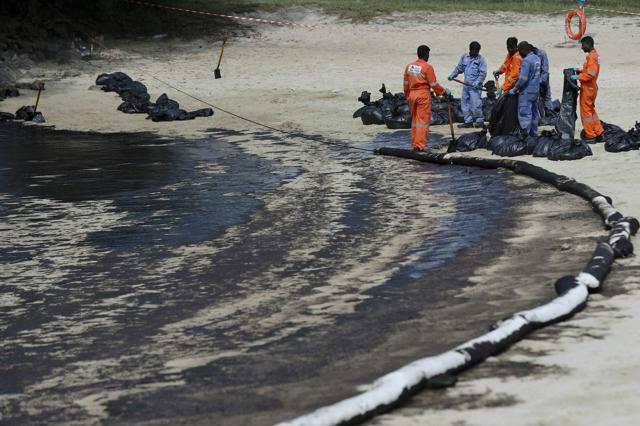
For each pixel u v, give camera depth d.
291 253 26.81
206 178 40.09
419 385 15.34
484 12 97.44
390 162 42.12
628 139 40.09
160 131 56.00
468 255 25.33
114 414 15.68
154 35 90.44
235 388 16.55
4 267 26.67
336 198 34.59
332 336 19.25
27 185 39.81
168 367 17.98
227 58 82.25
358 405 14.27
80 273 25.72
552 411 14.25
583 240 25.83
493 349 16.98
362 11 97.81
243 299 22.50
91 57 82.81
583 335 17.88
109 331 20.59
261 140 50.88
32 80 74.56
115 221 32.25
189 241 28.92
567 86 39.81
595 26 89.44
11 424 15.57
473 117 49.97
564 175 35.56
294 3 101.31
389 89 66.88
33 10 86.81
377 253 26.27
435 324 19.59
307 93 66.50
